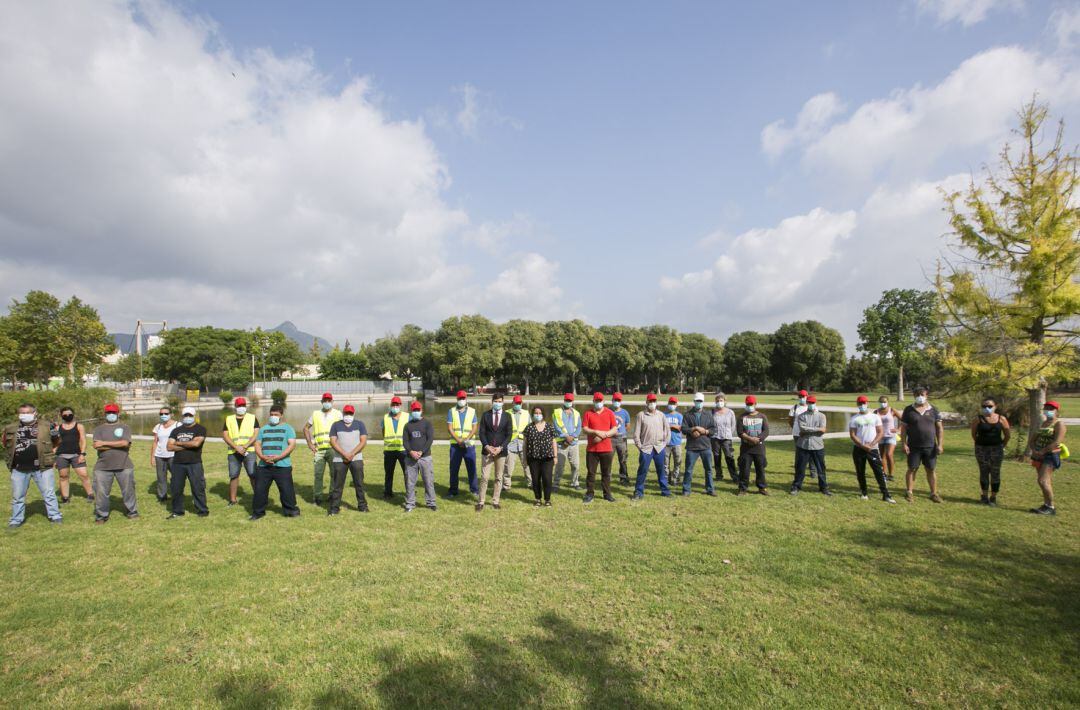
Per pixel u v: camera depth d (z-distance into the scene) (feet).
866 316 147.23
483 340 209.97
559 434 37.01
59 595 18.13
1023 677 12.80
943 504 30.42
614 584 18.79
